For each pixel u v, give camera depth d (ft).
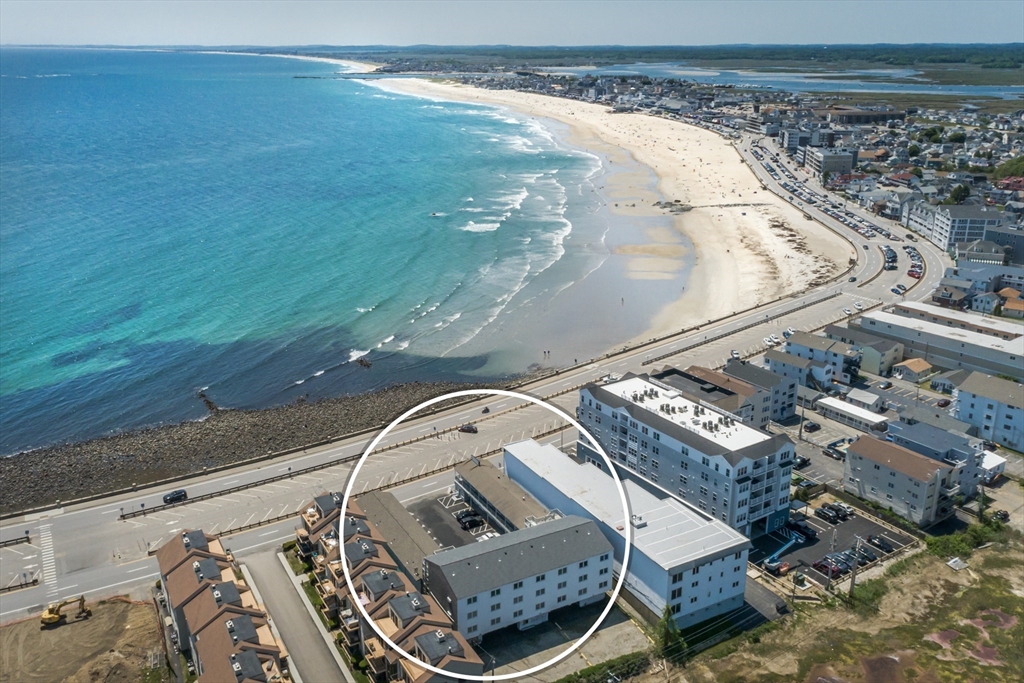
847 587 315.58
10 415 493.36
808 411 474.49
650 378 443.73
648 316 654.94
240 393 525.34
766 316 626.23
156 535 357.41
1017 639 282.56
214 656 247.09
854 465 379.55
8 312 641.40
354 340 607.37
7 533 360.48
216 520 368.07
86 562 338.75
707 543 301.43
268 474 410.93
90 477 423.64
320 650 284.61
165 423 485.97
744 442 352.90
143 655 283.59
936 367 529.04
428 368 561.02
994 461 402.11
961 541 341.82
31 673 275.59
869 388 499.51
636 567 300.81
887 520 362.53
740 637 288.92
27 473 428.97
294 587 319.27
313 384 537.65
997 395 435.53
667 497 367.45
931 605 304.30
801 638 286.66
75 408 501.56
